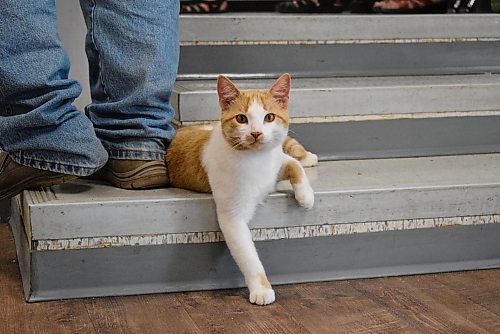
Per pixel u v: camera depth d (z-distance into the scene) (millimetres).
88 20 2047
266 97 1868
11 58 1895
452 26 2705
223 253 2006
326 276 2068
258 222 1988
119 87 2029
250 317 1822
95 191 2027
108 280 1955
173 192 2016
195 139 2041
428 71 2715
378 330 1755
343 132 2432
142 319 1815
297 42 2605
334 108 2387
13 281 2053
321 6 2973
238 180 1890
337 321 1801
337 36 2625
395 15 2668
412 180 2148
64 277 1930
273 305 1896
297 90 2350
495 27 2742
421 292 1983
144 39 1989
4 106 1961
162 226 1948
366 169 2297
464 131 2527
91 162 1983
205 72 2564
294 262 2045
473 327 1773
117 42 1999
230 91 1871
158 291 1977
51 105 1921
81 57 2590
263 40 2580
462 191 2098
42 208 1876
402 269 2113
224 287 2012
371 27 2643
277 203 1987
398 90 2424
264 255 2023
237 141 1857
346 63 2660
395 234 2094
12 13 1881
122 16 1983
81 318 1820
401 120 2467
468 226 2137
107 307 1887
